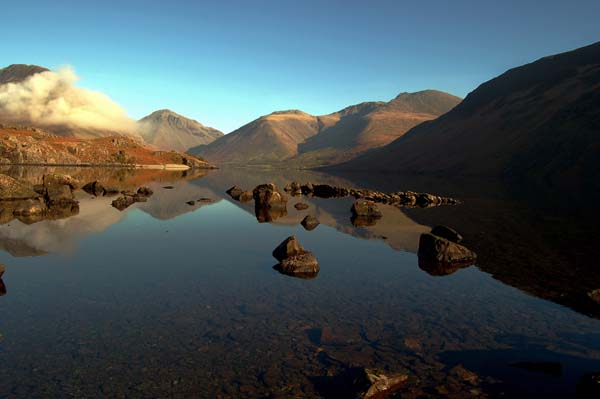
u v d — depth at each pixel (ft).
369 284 49.88
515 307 42.42
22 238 70.13
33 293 42.80
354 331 35.73
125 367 28.55
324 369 29.09
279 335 34.53
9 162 368.48
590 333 35.96
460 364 30.04
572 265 60.64
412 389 26.50
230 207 127.24
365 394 25.34
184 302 41.65
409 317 39.32
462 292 47.39
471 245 75.41
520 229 94.63
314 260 55.88
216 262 58.39
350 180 371.15
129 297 42.52
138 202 127.85
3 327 34.30
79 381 26.61
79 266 53.83
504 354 31.81
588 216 119.75
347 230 91.86
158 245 68.74
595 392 24.91
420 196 166.30
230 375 27.96
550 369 29.32
